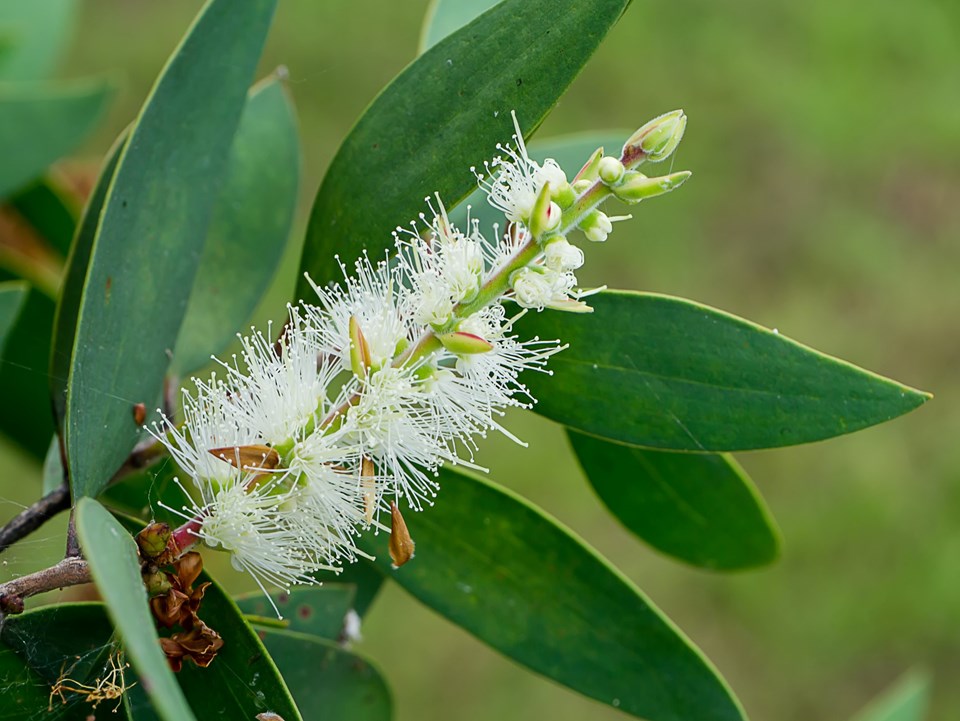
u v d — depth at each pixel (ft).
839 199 3.62
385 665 2.76
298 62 3.49
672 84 3.73
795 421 1.25
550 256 1.16
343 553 1.22
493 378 1.22
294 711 1.18
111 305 1.21
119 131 3.23
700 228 3.51
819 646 2.92
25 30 1.69
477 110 1.26
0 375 1.54
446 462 1.34
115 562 1.07
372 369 1.20
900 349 3.38
